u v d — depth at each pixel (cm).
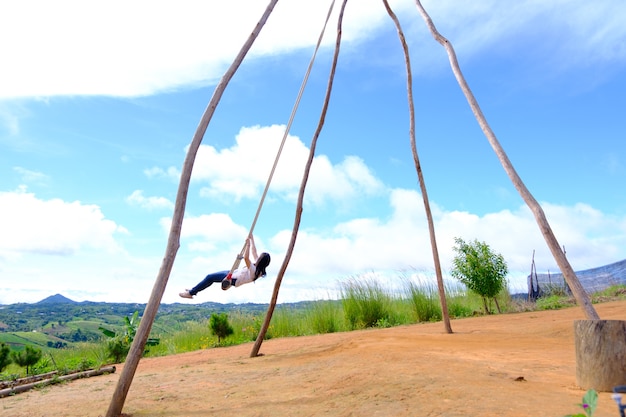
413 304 1523
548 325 959
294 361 789
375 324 1480
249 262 823
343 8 977
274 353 943
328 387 526
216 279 853
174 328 1623
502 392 426
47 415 534
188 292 860
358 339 923
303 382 581
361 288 1537
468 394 425
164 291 540
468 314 1534
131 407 538
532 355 642
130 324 1235
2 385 754
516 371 533
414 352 682
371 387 488
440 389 450
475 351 693
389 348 738
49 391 708
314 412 438
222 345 1380
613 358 428
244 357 933
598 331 435
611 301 1430
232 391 584
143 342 520
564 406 375
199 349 1377
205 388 619
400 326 1359
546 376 505
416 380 491
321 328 1491
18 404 611
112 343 1164
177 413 497
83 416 518
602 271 1975
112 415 501
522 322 1114
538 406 379
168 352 1367
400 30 1041
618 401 244
